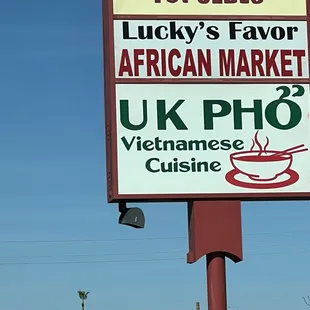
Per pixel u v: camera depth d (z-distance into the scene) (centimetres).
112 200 1324
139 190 1318
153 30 1352
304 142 1354
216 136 1341
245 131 1348
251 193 1334
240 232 1324
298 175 1347
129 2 1354
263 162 1344
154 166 1325
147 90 1338
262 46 1367
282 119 1355
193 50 1355
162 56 1348
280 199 1354
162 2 1360
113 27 1345
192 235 1333
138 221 1334
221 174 1335
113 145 1321
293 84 1363
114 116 1327
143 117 1332
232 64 1359
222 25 1366
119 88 1333
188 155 1333
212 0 1369
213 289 1317
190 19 1361
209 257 1330
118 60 1340
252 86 1356
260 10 1375
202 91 1347
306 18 1379
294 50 1371
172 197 1322
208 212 1326
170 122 1336
